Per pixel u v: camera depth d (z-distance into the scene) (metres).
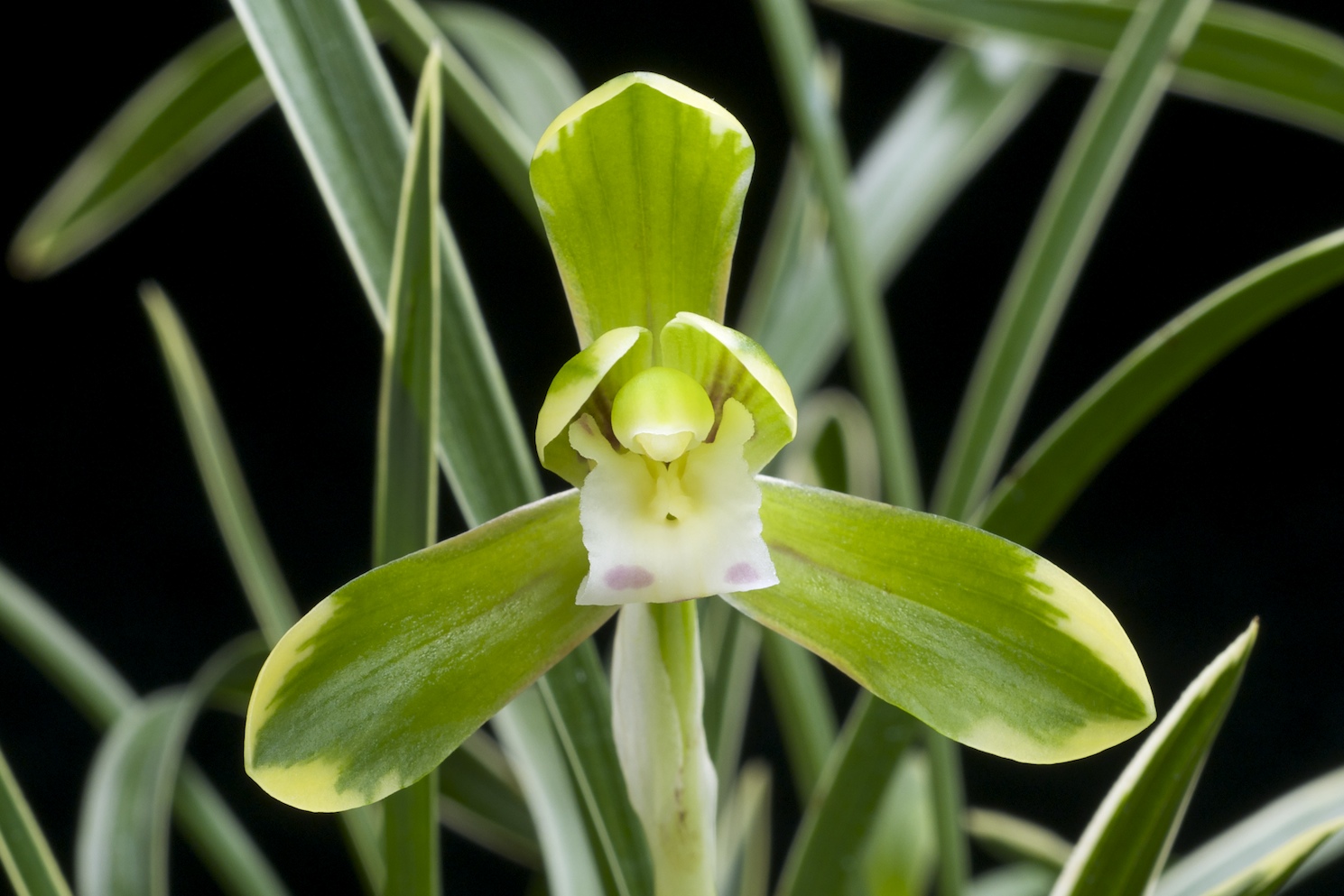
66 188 0.32
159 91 0.31
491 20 0.32
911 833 0.32
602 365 0.25
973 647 0.26
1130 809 0.26
